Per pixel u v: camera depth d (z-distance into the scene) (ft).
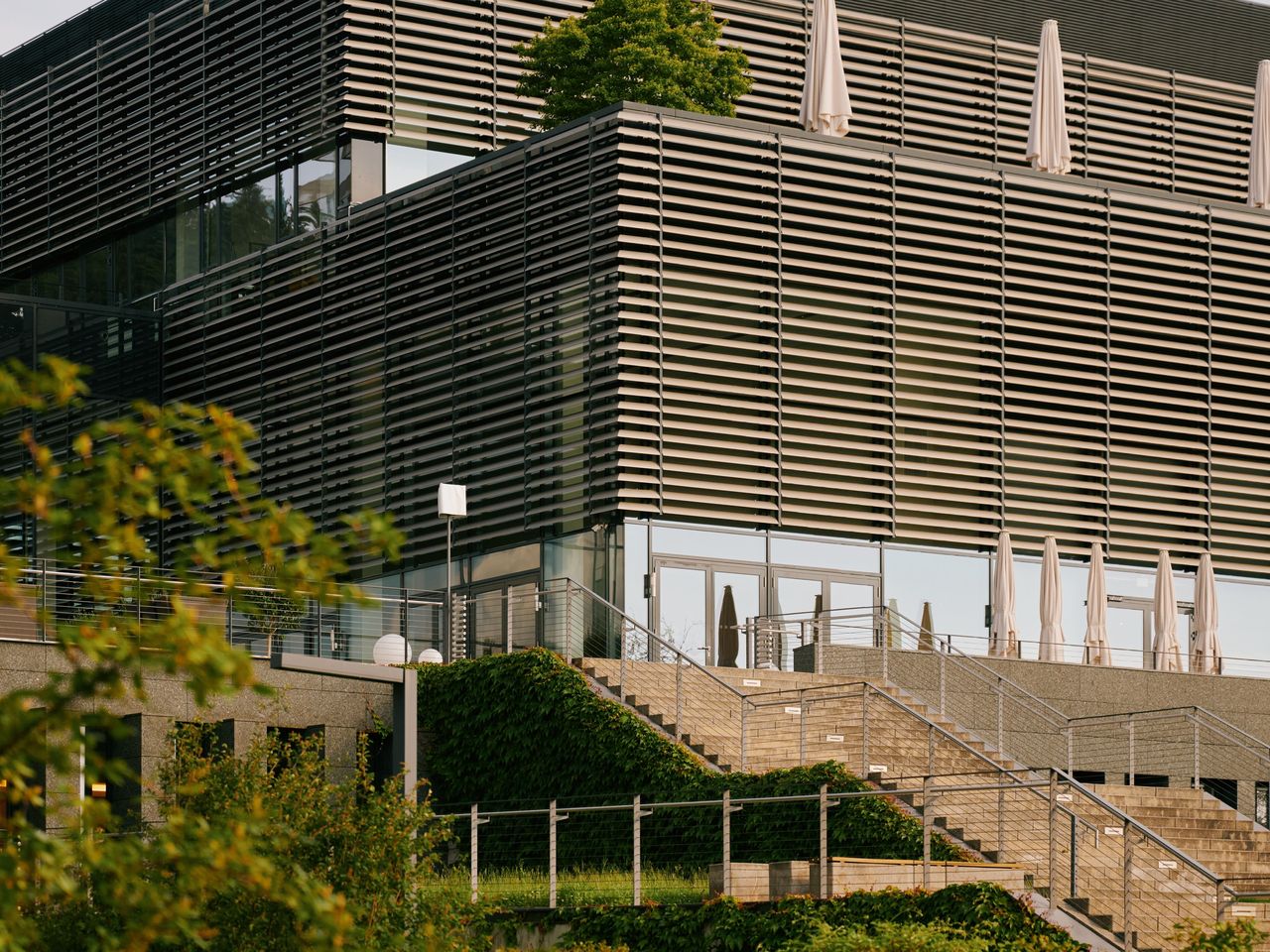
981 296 122.93
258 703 94.07
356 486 124.57
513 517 115.85
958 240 122.62
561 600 112.27
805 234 118.01
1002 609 117.29
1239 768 119.03
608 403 112.27
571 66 129.90
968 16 149.28
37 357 132.87
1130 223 128.57
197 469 26.94
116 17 148.36
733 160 117.50
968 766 92.68
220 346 133.90
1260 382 129.80
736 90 132.16
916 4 147.54
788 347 116.78
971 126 147.74
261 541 27.45
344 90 129.29
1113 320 126.41
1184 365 128.06
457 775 98.02
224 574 27.55
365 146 129.70
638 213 114.01
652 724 93.04
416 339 123.13
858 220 120.47
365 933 36.52
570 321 114.93
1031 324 123.75
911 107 146.51
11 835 26.86
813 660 108.88
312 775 56.29
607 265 113.70
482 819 79.97
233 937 44.06
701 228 116.06
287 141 132.67
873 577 118.73
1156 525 126.41
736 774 84.89
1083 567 124.88
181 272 139.44
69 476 26.89
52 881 26.37
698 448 114.11
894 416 119.14
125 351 136.46
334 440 126.41
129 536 26.55
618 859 87.40
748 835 82.64
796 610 116.06
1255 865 87.81
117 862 27.55
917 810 79.20
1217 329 129.39
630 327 112.98
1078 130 151.12
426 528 120.37
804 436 116.47
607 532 111.86
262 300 132.36
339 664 65.26
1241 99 157.69
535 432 115.65
